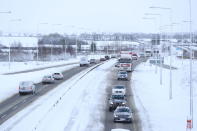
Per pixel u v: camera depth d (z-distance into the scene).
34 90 62.00
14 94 60.78
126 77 85.19
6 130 35.03
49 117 42.00
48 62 137.88
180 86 72.94
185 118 42.84
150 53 197.25
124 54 108.19
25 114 43.53
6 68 107.25
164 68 119.38
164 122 40.75
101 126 38.22
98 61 152.62
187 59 156.00
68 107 49.09
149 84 78.00
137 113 46.38
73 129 36.28
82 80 82.12
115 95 49.88
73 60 154.62
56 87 69.50
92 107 49.66
